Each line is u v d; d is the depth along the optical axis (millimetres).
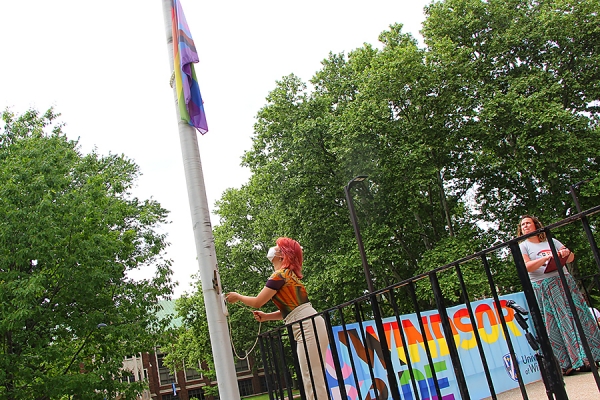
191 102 5953
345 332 3912
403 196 22969
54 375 18516
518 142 22219
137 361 59000
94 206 20062
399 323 3426
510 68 25219
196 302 37906
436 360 7961
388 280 25688
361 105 23359
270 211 33438
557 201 22844
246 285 35312
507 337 2748
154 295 20922
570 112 22578
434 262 21719
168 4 6406
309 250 25734
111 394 18609
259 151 26797
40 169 18000
